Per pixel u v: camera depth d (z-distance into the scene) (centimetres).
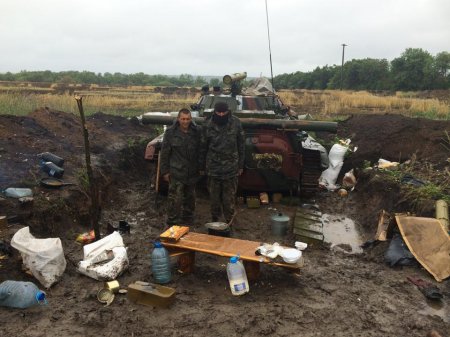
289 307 374
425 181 632
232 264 395
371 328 347
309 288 412
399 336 338
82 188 591
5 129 755
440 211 505
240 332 334
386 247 499
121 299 377
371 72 6278
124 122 1180
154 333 330
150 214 619
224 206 548
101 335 326
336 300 390
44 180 570
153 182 744
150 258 466
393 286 420
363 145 927
